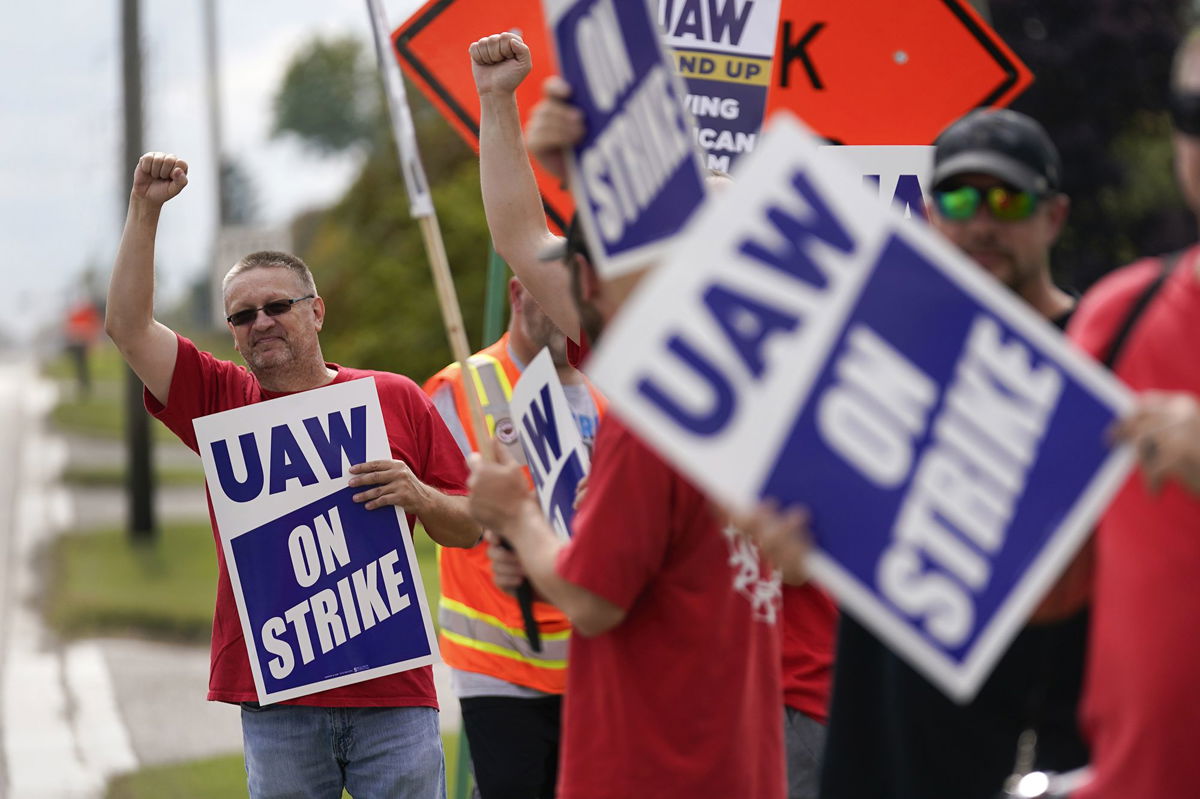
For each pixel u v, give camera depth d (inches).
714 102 716.0
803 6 756.0
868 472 343.9
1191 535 366.9
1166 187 3846.0
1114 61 3622.0
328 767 733.3
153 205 727.1
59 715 1503.4
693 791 464.8
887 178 724.0
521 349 826.2
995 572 347.3
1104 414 347.3
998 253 454.3
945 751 451.8
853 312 346.0
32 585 2322.8
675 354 339.9
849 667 469.4
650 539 451.8
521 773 809.5
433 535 754.8
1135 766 378.9
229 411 730.8
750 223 343.9
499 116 625.0
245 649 733.3
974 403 348.2
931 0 761.6
